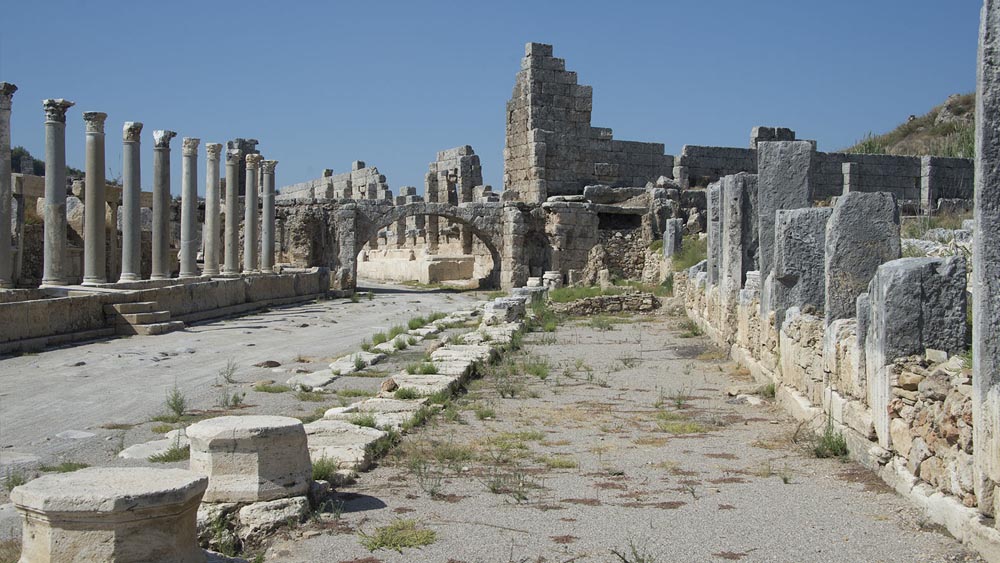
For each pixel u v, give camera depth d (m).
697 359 18.94
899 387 8.81
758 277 17.55
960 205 42.50
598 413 13.37
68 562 5.86
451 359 18.08
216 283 32.88
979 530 6.91
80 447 12.20
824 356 11.20
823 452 10.27
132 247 31.27
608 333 24.39
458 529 7.97
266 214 43.50
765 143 16.33
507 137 50.78
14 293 25.66
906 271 8.90
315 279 43.09
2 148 26.84
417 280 55.88
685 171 50.69
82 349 22.50
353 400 15.31
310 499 8.57
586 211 47.62
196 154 37.03
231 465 8.24
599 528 7.93
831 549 7.27
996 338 6.92
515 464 10.29
